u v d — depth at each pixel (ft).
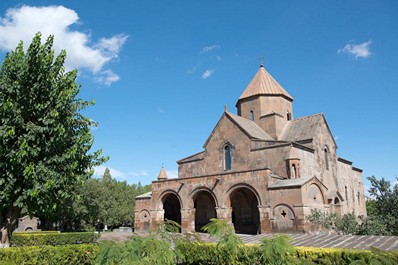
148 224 116.16
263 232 86.12
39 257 38.88
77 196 52.60
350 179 135.23
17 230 132.26
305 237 67.97
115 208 172.55
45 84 48.80
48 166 47.19
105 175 205.77
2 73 47.96
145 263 24.59
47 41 51.31
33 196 43.86
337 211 101.65
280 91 128.47
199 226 116.98
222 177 97.14
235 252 32.04
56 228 152.76
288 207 83.10
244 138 109.09
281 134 121.08
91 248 42.52
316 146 112.57
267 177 88.79
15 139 45.75
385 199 78.74
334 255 33.01
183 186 105.29
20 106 46.14
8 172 43.60
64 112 50.16
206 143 117.50
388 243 54.60
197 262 41.16
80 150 51.72
